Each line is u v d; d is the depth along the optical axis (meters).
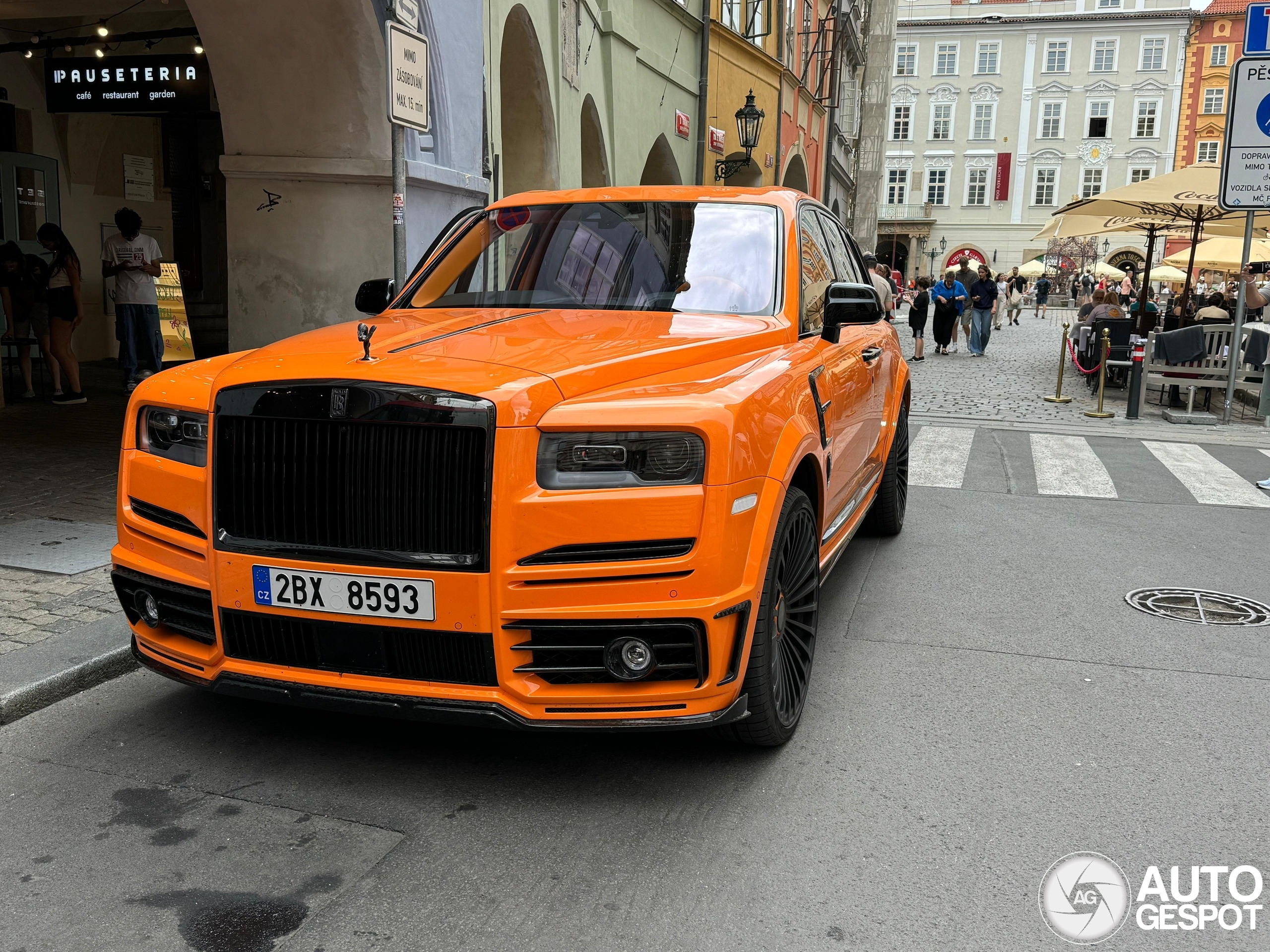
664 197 4.58
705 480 2.88
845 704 3.92
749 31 20.64
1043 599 5.32
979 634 4.76
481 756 3.40
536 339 3.41
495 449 2.80
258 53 7.78
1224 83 65.94
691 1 17.20
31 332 10.85
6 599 4.53
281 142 8.09
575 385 2.98
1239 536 6.74
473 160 9.50
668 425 2.86
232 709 3.73
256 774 3.25
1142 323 16.25
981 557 6.14
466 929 2.48
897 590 5.45
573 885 2.68
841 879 2.74
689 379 3.16
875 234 33.00
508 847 2.85
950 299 20.72
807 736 3.62
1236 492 8.10
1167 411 12.41
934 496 7.88
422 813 3.03
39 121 12.56
